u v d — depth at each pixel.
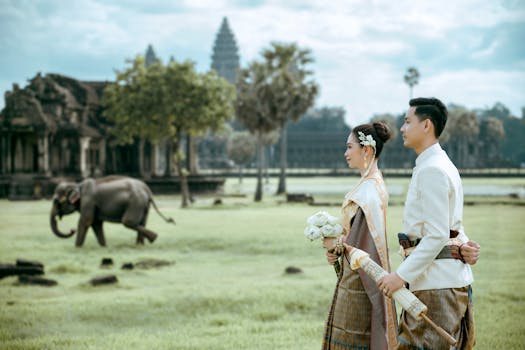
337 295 4.59
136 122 54.78
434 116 4.27
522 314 8.70
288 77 53.19
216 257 17.31
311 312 9.50
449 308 4.09
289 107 53.78
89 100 66.38
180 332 8.19
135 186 20.53
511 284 11.09
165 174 71.50
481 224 26.00
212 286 11.56
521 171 134.00
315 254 17.62
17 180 56.38
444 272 4.11
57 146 60.81
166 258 16.94
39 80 60.59
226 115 56.94
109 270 14.45
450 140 139.75
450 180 4.12
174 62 54.56
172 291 10.95
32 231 25.03
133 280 12.84
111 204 20.09
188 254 18.06
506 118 174.88
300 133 169.38
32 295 10.98
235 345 7.30
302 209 39.34
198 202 50.28
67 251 18.75
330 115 185.88
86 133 61.91
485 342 7.25
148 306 9.77
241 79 54.34
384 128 4.77
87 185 20.12
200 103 54.41
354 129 4.80
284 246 19.25
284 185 62.44
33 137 60.22
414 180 4.26
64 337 7.86
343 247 4.50
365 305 4.44
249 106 52.78
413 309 3.97
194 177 66.25
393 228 24.73
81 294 11.04
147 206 20.89
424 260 4.02
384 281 4.09
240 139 97.69
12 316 9.05
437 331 3.96
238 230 24.59
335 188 76.06
